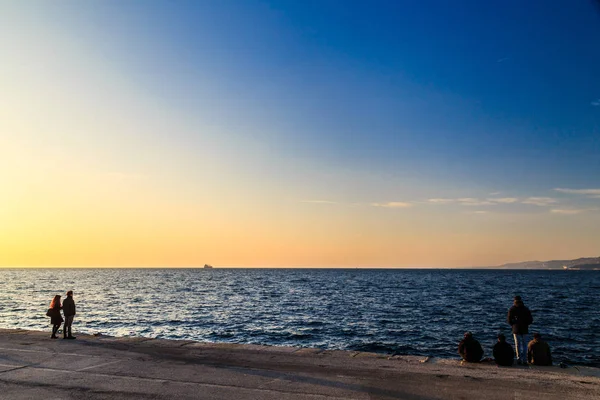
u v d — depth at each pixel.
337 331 29.77
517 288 88.94
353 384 9.52
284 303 52.22
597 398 8.62
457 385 9.52
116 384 9.45
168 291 76.94
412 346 24.44
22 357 12.30
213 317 37.75
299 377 10.13
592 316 38.22
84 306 47.16
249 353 13.06
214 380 9.83
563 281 132.12
